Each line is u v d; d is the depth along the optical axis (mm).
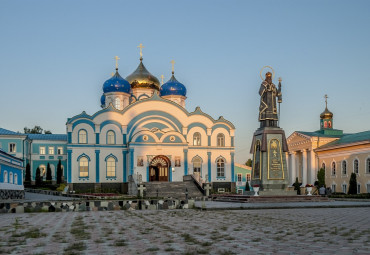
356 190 55062
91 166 58906
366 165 55688
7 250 11320
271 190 36844
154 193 51562
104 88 67000
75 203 27984
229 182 63812
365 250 11164
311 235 14203
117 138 60500
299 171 75750
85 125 59375
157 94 63188
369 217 21438
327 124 75500
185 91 70312
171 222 18922
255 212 25312
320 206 29906
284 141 37781
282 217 21484
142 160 58562
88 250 11367
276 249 11359
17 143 69875
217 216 22156
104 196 43281
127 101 67188
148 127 62312
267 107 38188
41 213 25938
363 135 60562
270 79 38781
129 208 29156
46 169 76062
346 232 14984
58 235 14477
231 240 13062
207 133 64062
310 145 70000
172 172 59750
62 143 78500
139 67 71438
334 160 64188
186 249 11359
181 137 60406
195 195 52250
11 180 42594
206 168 63219
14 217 22578
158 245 12164
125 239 13406
